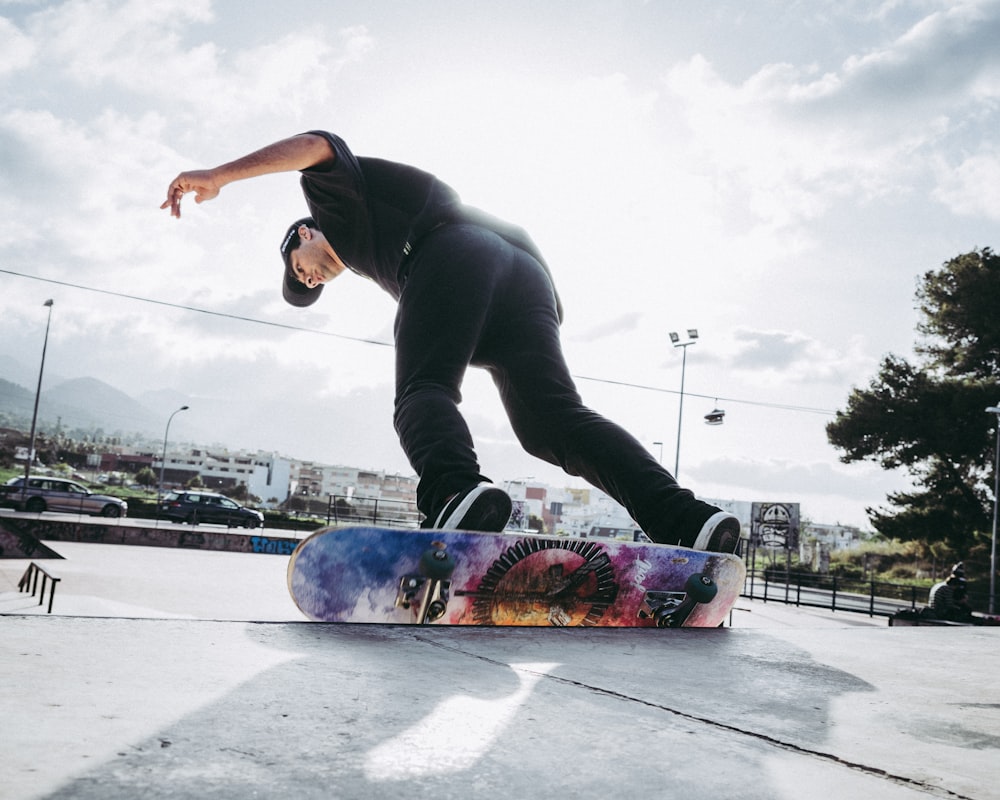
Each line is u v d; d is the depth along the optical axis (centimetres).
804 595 2738
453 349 626
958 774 185
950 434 2942
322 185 691
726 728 216
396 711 204
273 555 2378
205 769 147
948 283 3341
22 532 1485
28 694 189
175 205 604
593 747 185
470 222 697
